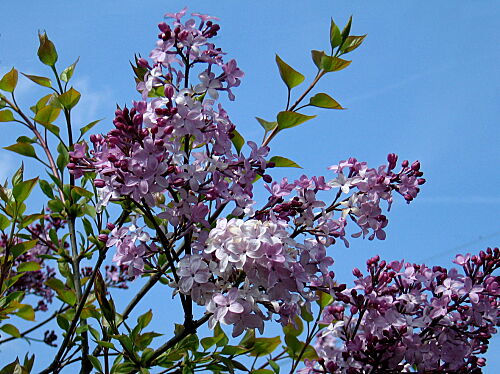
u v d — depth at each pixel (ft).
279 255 2.56
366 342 2.85
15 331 2.95
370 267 2.82
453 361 2.85
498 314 2.89
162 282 3.05
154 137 2.59
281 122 2.90
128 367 2.76
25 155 3.07
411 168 2.80
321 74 2.93
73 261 3.01
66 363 2.86
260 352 2.91
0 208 2.92
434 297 2.86
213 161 2.67
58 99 3.06
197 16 2.74
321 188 2.73
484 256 2.89
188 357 2.80
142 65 2.75
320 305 2.96
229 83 2.73
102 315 2.86
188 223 2.67
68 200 3.03
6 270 2.93
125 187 2.58
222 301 2.57
